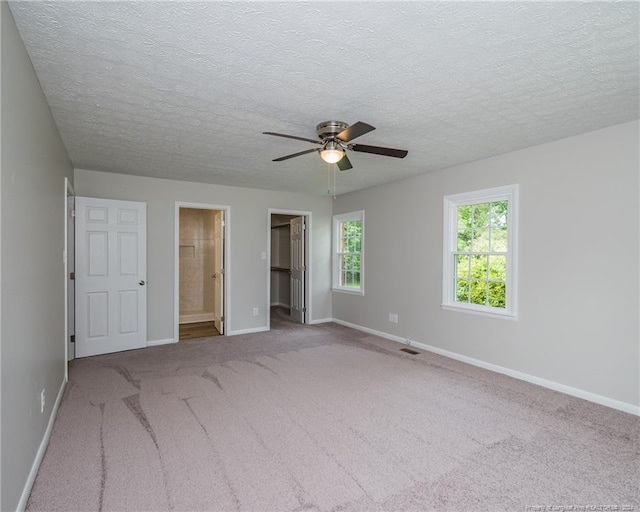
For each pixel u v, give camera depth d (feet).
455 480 6.64
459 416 9.21
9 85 5.16
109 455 7.32
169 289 16.67
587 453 7.53
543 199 11.27
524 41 5.91
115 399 10.13
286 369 12.87
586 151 10.28
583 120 9.36
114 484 6.42
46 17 5.29
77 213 14.10
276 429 8.49
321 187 18.56
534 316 11.52
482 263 13.48
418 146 11.54
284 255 28.35
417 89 7.63
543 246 11.28
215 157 12.82
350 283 20.72
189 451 7.52
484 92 7.77
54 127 9.32
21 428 5.77
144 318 15.66
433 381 11.69
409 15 5.24
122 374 12.25
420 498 6.15
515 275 12.00
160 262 16.46
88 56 6.38
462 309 13.76
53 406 8.80
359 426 8.67
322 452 7.54
